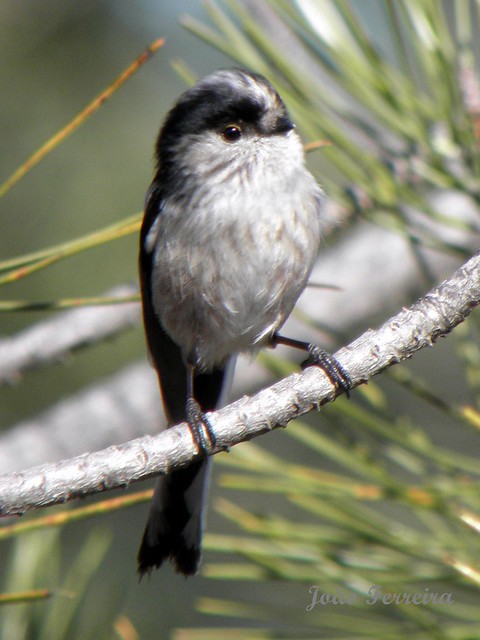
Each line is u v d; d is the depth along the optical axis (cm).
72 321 762
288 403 504
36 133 989
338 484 564
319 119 600
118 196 1002
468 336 607
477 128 584
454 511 552
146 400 880
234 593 1046
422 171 602
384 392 1027
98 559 628
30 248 994
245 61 609
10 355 742
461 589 548
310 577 560
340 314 884
